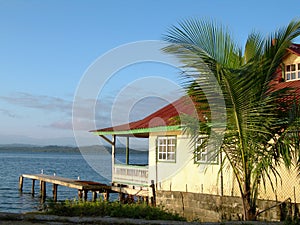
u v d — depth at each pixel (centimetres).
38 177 2923
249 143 1118
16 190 3300
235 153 1164
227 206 1530
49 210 1249
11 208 2359
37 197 2888
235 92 1071
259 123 1090
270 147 1149
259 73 1088
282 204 1355
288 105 1120
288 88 1123
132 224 994
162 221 1030
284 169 1377
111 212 1170
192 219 1677
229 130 1127
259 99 1101
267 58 1108
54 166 7225
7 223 948
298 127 1070
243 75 1062
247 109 1088
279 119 1093
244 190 1159
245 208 1160
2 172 5269
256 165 1132
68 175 4766
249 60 1113
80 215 1167
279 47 1115
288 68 1705
